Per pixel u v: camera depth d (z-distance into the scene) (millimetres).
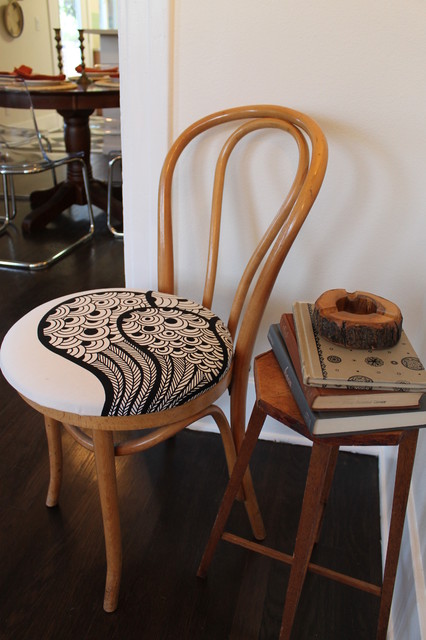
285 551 1064
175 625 924
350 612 961
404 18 889
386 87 945
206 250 1177
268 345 1271
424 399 679
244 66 973
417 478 1018
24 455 1281
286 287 1181
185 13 944
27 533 1076
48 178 3707
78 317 922
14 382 798
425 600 786
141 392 766
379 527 1132
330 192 1059
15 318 1867
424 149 983
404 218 1054
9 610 930
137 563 1028
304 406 671
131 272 1227
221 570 1025
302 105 988
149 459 1286
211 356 856
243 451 838
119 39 987
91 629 909
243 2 919
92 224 2686
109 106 2346
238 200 1110
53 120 5285
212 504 1171
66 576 995
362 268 1124
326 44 929
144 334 883
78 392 762
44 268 2295
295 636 917
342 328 703
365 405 653
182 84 1007
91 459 1271
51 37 5336
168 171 1010
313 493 703
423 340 1078
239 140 1012
